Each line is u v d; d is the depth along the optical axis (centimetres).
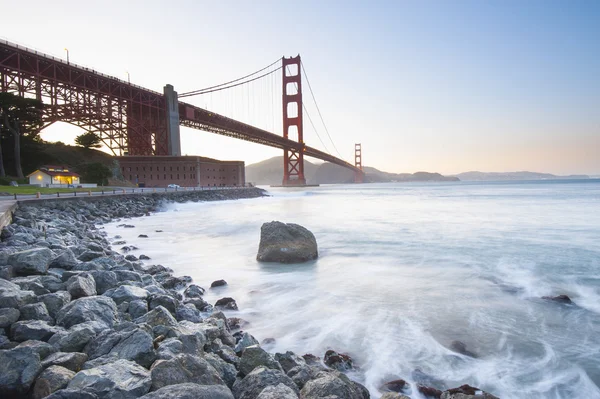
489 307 933
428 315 883
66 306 633
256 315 899
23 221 1720
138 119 8869
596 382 592
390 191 11825
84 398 374
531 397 557
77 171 6644
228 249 1822
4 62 6125
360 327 817
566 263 1380
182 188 7088
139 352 482
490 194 7569
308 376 524
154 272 1199
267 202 6644
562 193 7156
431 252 1638
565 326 809
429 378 607
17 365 427
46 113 6569
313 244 1547
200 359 466
